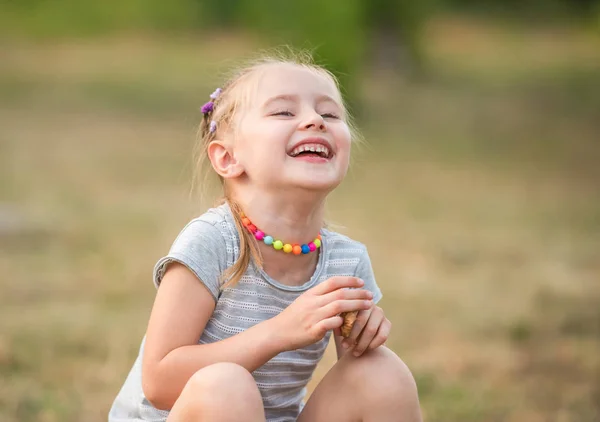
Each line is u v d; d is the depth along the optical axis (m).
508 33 35.34
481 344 6.25
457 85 24.56
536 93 23.55
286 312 2.80
